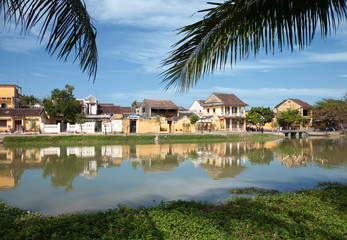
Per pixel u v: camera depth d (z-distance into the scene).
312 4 4.59
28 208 8.42
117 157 19.92
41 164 16.67
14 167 15.64
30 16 3.67
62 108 42.62
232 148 27.34
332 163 17.52
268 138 43.12
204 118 50.69
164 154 21.95
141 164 16.84
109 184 11.60
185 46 5.00
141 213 6.97
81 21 4.10
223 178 12.82
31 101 64.69
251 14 4.72
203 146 29.39
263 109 51.41
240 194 9.84
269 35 4.76
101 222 6.22
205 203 8.20
